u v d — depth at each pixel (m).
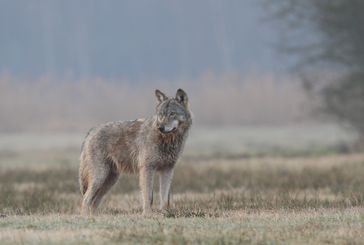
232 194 27.88
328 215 20.38
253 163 46.75
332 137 94.38
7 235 17.22
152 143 22.34
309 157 53.47
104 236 17.08
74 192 31.48
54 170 43.19
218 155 60.97
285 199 25.62
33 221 19.70
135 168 23.09
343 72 70.38
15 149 79.94
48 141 98.12
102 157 23.41
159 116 22.03
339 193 28.14
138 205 25.55
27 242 16.44
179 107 22.30
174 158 22.67
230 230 17.83
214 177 37.19
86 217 20.52
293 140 88.56
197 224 18.86
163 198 22.77
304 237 17.08
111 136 23.34
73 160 58.19
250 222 19.19
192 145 81.12
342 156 52.78
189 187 33.03
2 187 33.44
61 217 20.67
